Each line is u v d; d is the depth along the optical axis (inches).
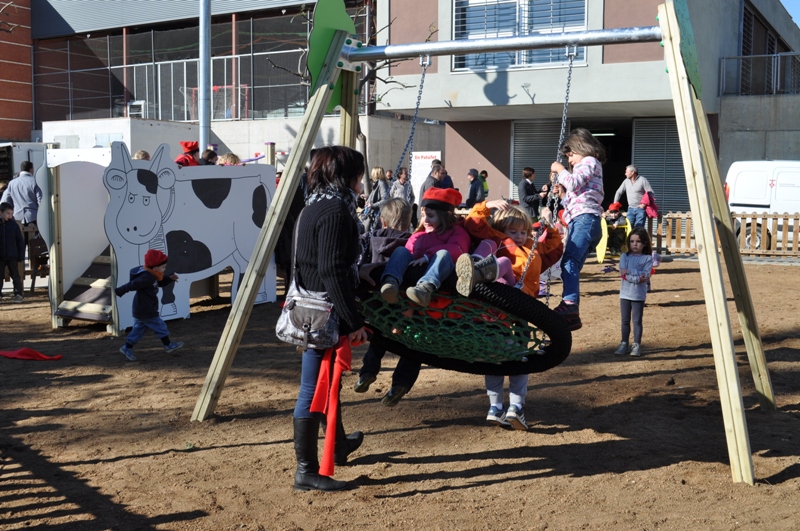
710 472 177.3
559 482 172.1
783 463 182.7
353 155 162.6
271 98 1032.8
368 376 201.0
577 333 341.7
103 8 1270.9
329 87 234.1
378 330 187.6
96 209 374.0
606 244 548.4
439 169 582.9
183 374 273.4
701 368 275.4
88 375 272.7
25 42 1320.1
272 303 431.5
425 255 170.2
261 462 185.8
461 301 165.8
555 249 200.7
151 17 1233.4
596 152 221.9
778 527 146.8
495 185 863.7
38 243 478.9
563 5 697.0
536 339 179.0
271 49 1112.2
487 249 178.9
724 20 807.7
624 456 188.5
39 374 273.7
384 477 176.2
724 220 221.0
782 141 769.6
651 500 161.2
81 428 212.8
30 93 1320.1
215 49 1145.4
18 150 957.8
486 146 863.7
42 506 159.5
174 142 1049.5
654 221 716.7
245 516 154.3
